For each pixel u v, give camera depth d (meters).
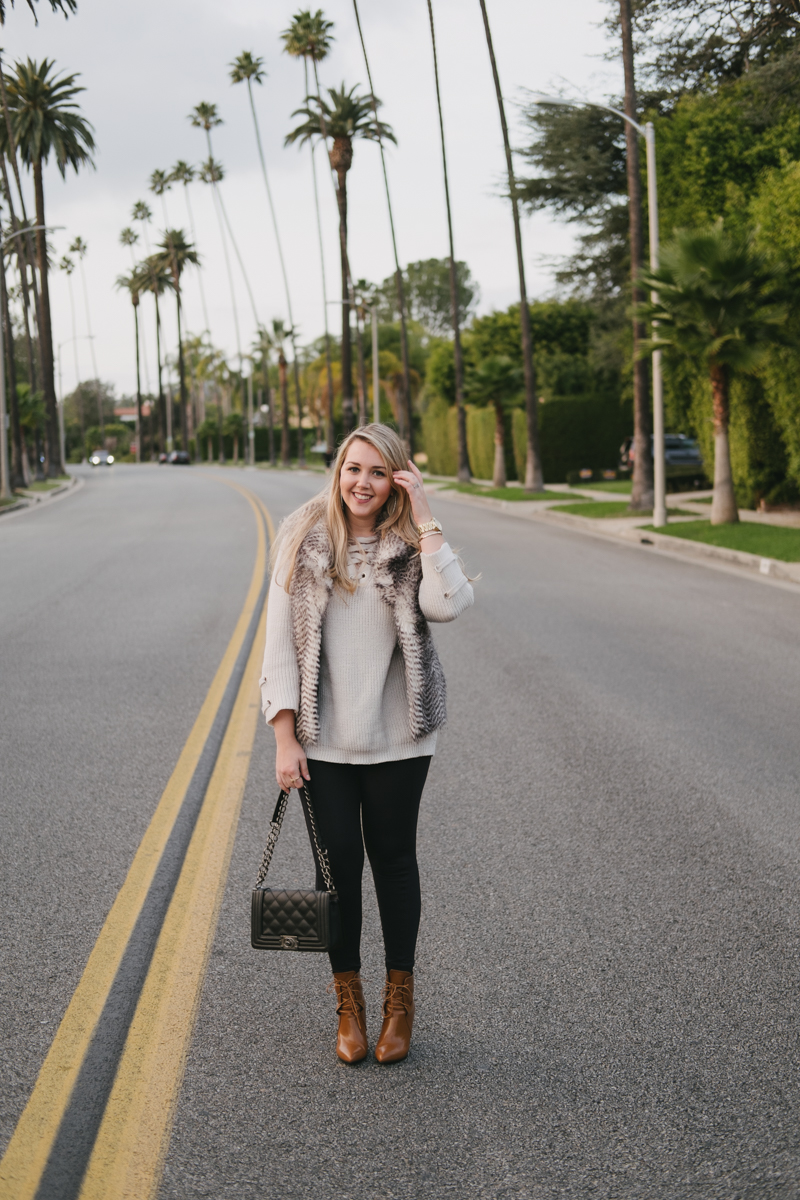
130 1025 3.45
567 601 13.03
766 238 19.83
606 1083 3.14
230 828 5.27
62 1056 3.26
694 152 24.52
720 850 5.09
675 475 32.09
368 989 3.73
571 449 40.72
